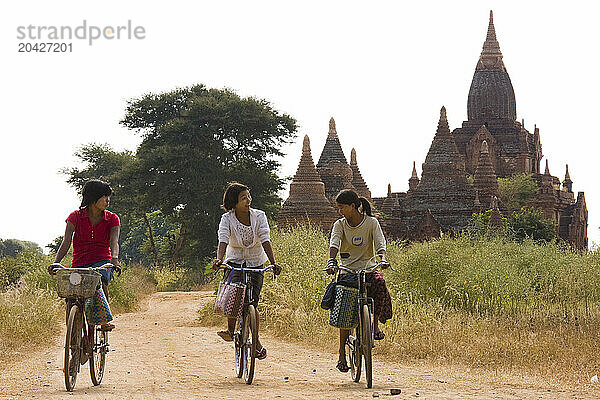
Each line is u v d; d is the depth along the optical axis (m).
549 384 15.79
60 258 14.80
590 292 33.25
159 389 14.41
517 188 131.38
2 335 25.56
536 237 106.06
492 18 147.25
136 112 113.94
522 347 21.34
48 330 29.08
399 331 23.08
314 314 27.66
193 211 105.69
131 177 110.25
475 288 32.09
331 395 13.30
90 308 14.62
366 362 14.42
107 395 13.49
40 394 13.79
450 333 23.52
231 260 15.66
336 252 15.30
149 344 26.12
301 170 84.88
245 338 15.36
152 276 96.12
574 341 22.84
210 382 15.64
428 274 34.47
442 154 100.19
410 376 17.05
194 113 107.50
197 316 42.59
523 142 140.25
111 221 15.17
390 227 100.25
